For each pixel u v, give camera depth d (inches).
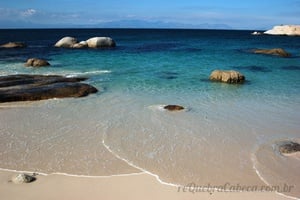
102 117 629.9
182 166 432.5
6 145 494.0
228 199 352.2
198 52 1903.3
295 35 4598.9
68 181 386.0
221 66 1328.7
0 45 2164.1
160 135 541.6
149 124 594.2
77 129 563.8
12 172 408.2
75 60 1435.8
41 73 1067.9
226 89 901.8
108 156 458.9
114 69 1202.0
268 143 517.7
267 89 910.4
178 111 676.1
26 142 506.3
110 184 380.5
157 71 1176.2
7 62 1331.2
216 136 542.9
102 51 1857.8
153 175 405.1
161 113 660.7
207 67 1295.5
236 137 540.4
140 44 2551.7
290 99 799.7
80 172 410.3
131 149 483.8
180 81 997.8
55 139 518.9
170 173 412.2
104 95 805.9
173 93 844.0
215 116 652.1
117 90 863.7
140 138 526.9
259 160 454.3
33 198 346.3
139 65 1320.1
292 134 560.4
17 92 752.3
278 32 4778.5
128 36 4207.7
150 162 442.3
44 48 2004.2
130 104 726.5
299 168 430.6
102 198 349.1
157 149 486.0
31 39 3144.7
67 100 751.1
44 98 751.7
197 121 617.9
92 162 439.5
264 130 577.3
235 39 3575.3
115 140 517.0
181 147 494.9
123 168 422.9
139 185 379.2
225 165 438.3
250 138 538.0
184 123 605.0
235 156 467.2
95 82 956.0
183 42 2928.2
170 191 367.2
